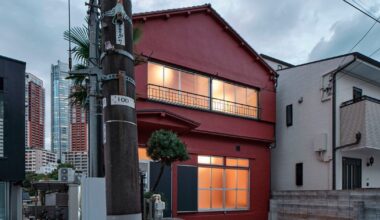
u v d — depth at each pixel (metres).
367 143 15.43
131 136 3.25
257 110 17.55
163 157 10.55
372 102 16.02
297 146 18.08
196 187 14.55
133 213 3.13
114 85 3.30
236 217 15.98
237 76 16.61
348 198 13.98
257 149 17.55
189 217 14.19
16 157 9.62
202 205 14.91
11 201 9.55
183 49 14.59
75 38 9.28
